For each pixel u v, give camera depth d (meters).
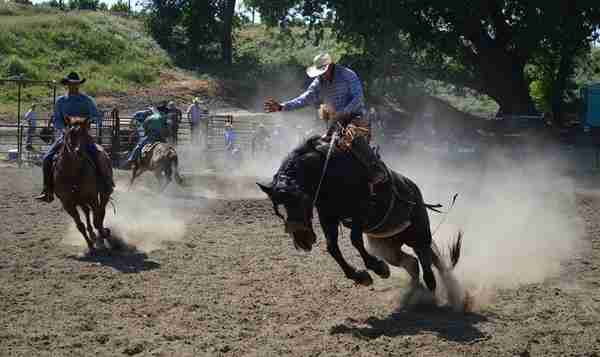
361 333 6.23
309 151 6.72
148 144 16.08
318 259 9.22
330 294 7.55
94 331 6.17
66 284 7.77
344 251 9.80
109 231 9.80
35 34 43.91
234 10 52.34
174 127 24.34
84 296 7.28
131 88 39.78
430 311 7.03
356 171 6.70
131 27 52.94
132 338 5.96
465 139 27.25
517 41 32.62
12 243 9.90
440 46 35.50
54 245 9.85
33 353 5.57
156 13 52.00
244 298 7.30
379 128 30.61
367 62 36.62
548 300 7.42
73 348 5.73
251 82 45.59
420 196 7.36
